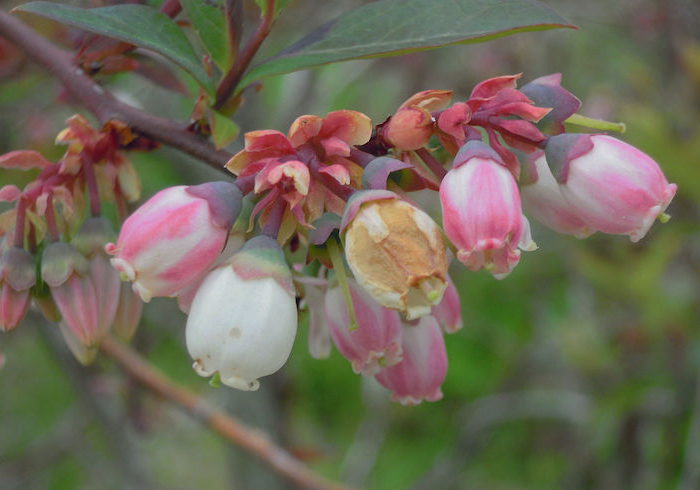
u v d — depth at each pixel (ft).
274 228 0.41
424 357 0.44
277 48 1.03
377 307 0.43
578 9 1.24
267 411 0.89
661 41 1.09
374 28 0.44
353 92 1.21
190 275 0.40
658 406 1.06
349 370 1.38
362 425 1.27
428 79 1.23
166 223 0.40
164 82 0.55
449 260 0.45
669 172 0.79
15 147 0.91
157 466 1.32
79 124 0.46
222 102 0.46
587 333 1.08
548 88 0.43
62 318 0.46
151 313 1.05
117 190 0.47
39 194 0.46
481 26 0.43
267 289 0.40
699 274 1.06
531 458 1.26
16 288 0.45
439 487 1.20
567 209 0.43
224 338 0.40
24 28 0.50
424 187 0.42
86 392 0.85
